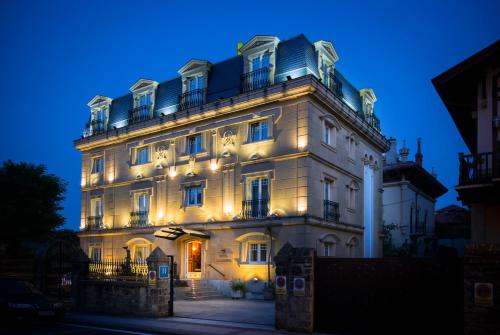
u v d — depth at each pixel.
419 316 11.13
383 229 32.81
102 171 31.58
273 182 22.53
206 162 25.42
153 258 15.95
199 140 26.38
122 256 28.84
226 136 24.72
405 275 11.45
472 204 15.41
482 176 14.79
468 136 20.45
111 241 29.69
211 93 26.05
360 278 12.04
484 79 16.06
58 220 34.25
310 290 12.44
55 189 34.69
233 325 13.86
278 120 22.81
